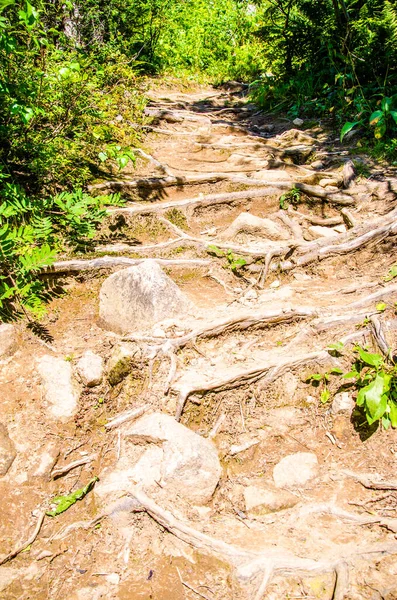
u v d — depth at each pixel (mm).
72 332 3779
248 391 3471
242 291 4340
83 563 2660
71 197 4359
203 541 2676
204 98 10305
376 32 7000
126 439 3178
